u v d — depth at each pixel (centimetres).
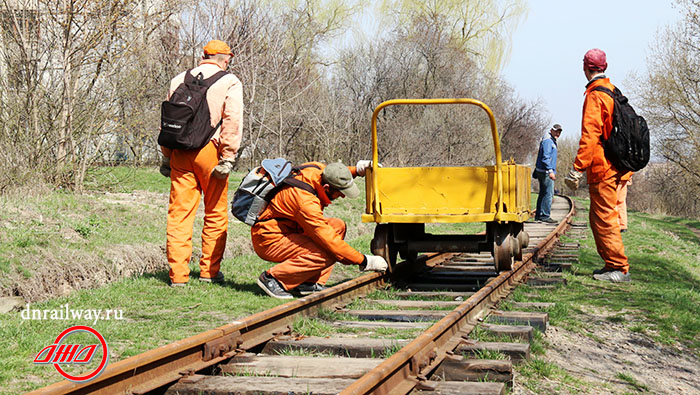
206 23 2159
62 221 859
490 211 732
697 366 570
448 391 380
